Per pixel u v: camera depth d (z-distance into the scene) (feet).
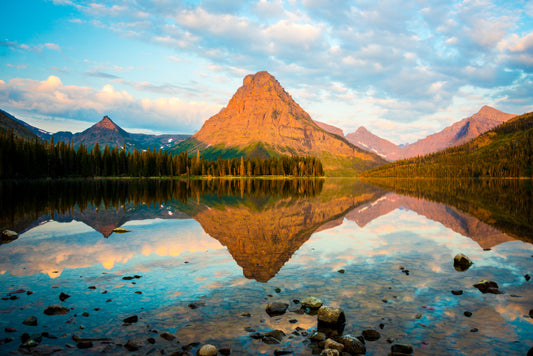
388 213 120.57
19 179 405.80
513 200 174.09
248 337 28.68
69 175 486.38
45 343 26.94
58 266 49.78
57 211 116.98
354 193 244.63
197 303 35.83
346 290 40.29
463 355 25.81
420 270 48.93
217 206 140.77
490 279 44.70
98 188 266.36
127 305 35.24
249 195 211.41
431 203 159.12
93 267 49.42
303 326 31.01
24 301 35.99
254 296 38.19
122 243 66.54
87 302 35.94
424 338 28.45
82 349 26.13
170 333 29.01
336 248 63.67
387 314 33.40
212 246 64.49
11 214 108.47
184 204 146.82
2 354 24.73
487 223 95.55
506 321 31.73
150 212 117.19
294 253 59.36
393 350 26.50
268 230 83.41
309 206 145.18
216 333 29.25
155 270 48.19
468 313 33.22
